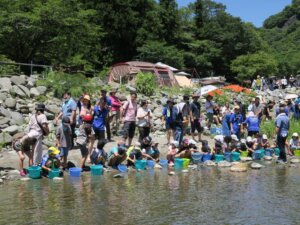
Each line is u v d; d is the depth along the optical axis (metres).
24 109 17.67
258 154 16.61
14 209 8.76
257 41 80.25
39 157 12.23
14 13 31.39
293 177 12.77
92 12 38.34
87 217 8.27
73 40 37.59
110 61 53.19
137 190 10.65
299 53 92.19
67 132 12.62
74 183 11.28
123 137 15.23
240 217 8.45
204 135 19.83
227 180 12.17
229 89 33.88
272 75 70.56
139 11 58.81
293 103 23.33
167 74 35.84
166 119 16.78
